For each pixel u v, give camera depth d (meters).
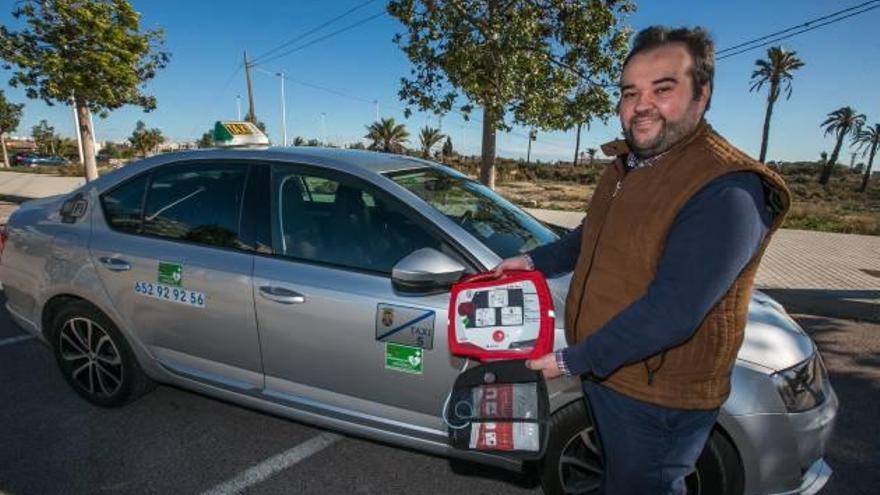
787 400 2.06
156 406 3.40
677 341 1.36
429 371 2.37
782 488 2.10
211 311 2.81
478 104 9.34
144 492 2.60
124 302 3.06
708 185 1.30
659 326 1.33
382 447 3.02
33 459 2.83
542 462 2.34
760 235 1.31
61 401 3.44
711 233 1.28
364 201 2.68
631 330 1.37
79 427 3.14
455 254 2.44
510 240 2.71
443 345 2.32
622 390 1.55
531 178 60.56
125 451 2.92
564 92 9.47
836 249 10.05
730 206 1.27
